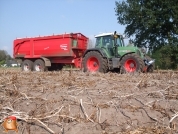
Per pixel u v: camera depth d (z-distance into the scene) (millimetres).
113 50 11492
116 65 10898
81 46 13984
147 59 11000
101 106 3814
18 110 3871
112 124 3254
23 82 6395
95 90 5043
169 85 5633
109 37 11711
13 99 4395
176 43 22391
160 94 4656
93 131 3039
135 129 3076
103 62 11188
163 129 3086
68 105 3859
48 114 3582
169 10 22062
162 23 22297
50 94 4652
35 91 5039
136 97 4445
